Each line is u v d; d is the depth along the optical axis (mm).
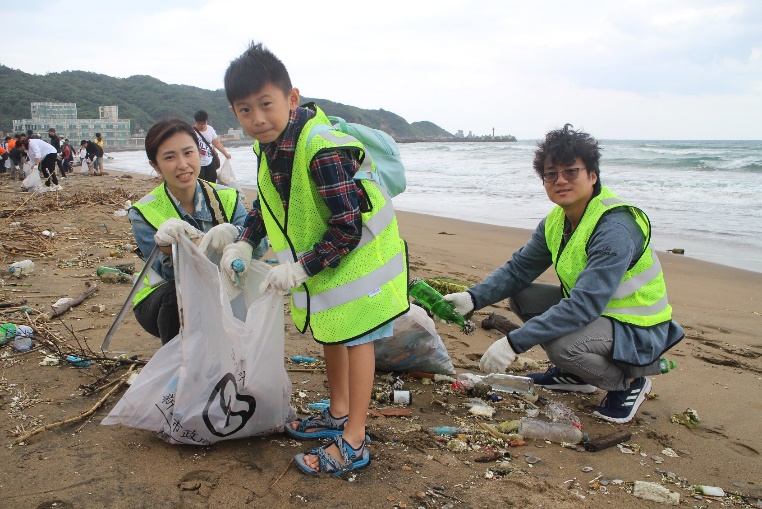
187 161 2721
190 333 2312
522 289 3424
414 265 6422
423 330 3238
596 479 2361
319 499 2100
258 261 2539
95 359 3217
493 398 3137
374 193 2260
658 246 8320
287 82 2131
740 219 10586
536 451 2613
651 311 2914
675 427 2922
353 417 2295
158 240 2312
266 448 2449
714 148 37312
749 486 2398
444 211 12008
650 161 23750
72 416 2654
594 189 2973
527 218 10945
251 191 15430
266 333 2316
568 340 2850
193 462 2312
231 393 2334
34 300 4340
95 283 4895
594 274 2768
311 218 2219
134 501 2039
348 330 2211
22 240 6527
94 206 9992
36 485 2105
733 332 4523
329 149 2102
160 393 2373
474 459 2465
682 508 2207
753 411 3113
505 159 32469
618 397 2992
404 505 2084
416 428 2717
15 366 3174
